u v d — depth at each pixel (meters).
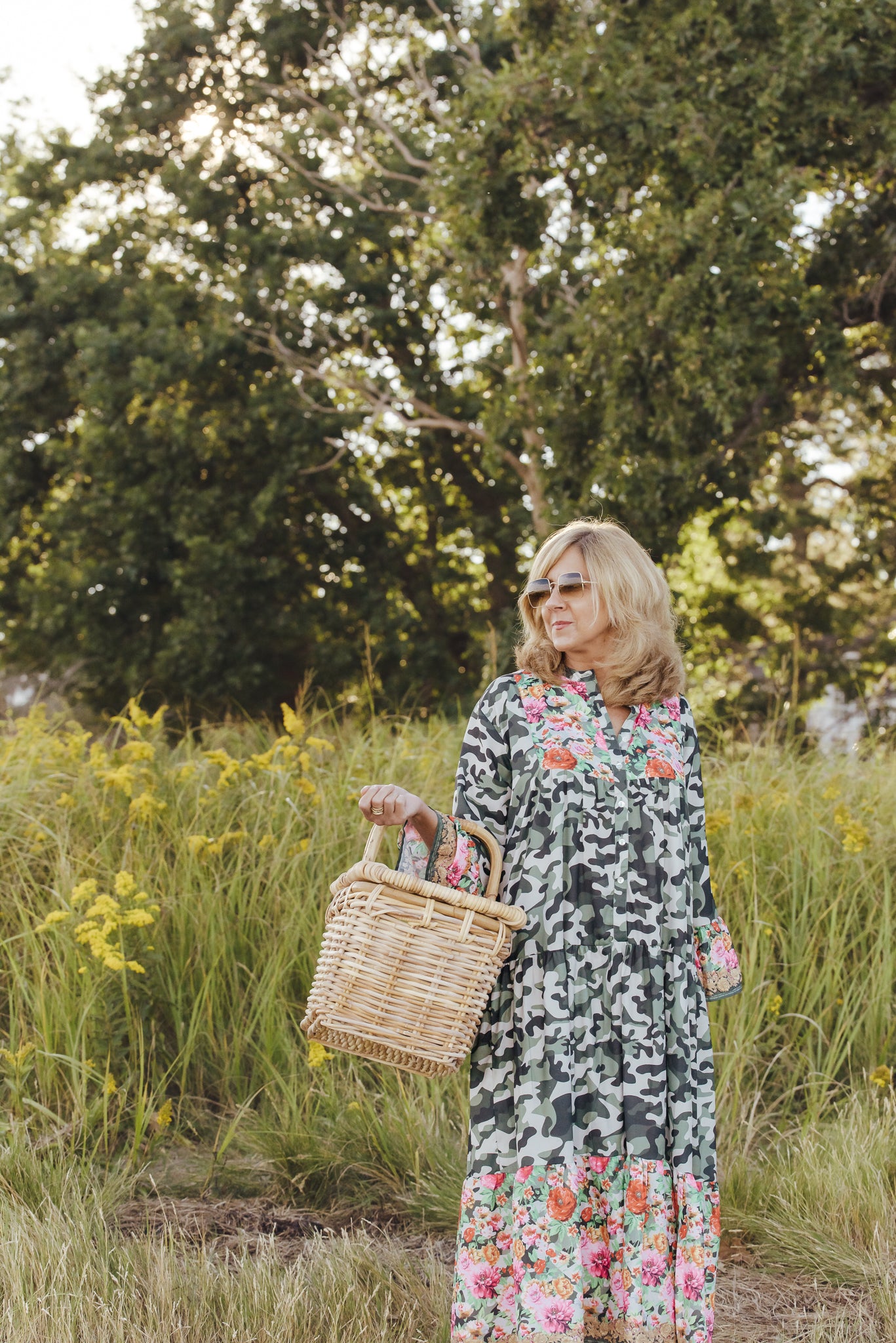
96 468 15.29
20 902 4.36
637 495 10.18
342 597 16.11
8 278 16.34
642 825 2.27
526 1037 2.17
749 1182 3.43
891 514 15.87
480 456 16.47
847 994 4.30
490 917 2.13
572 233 12.62
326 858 4.71
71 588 15.44
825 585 17.16
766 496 15.57
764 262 9.40
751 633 17.78
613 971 2.20
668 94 9.63
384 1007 2.09
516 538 16.27
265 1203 3.43
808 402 13.08
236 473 15.98
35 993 3.94
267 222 15.73
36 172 16.61
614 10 10.41
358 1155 3.61
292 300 15.02
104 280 16.05
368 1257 2.96
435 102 14.64
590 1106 2.17
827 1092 4.00
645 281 9.87
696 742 2.44
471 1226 2.19
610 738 2.32
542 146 10.59
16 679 16.83
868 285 10.70
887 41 9.38
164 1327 2.51
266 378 15.91
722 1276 3.07
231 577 14.85
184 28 15.70
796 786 5.55
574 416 10.95
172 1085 4.04
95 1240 2.90
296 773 5.25
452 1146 3.63
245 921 4.42
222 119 16.16
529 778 2.29
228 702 14.97
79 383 15.55
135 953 3.95
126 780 4.71
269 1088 3.92
